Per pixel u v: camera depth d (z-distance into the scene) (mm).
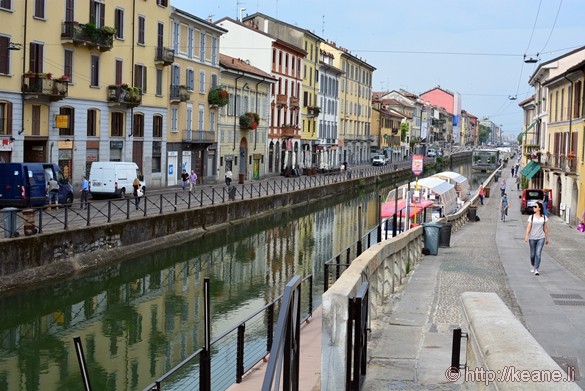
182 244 33312
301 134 83438
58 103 38594
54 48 38125
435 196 42750
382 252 11906
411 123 150000
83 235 25516
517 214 45375
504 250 22609
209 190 50188
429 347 8789
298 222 46844
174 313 21312
